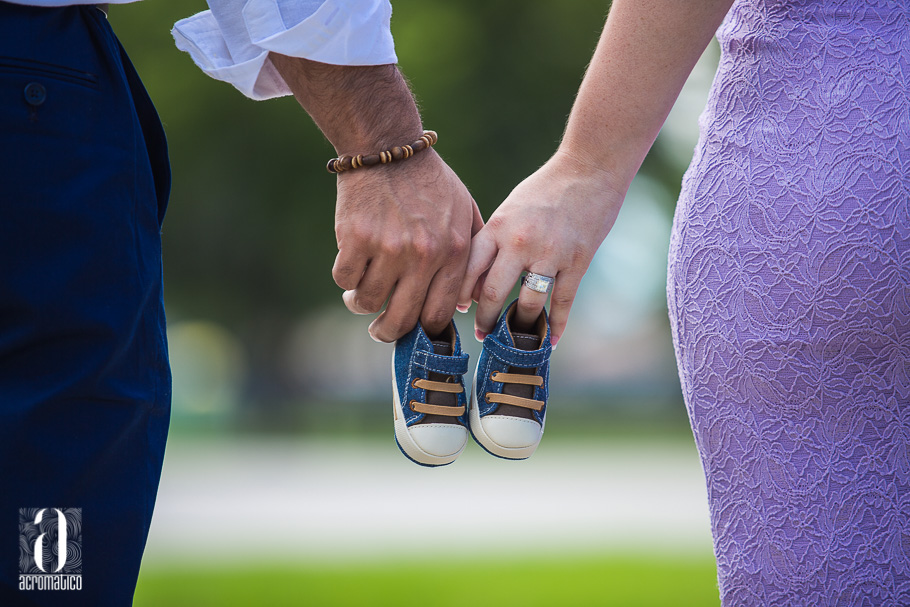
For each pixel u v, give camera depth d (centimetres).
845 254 278
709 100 316
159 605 1046
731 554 309
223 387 6688
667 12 309
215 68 345
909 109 275
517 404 366
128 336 274
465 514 2044
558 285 363
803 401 288
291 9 329
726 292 300
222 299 3225
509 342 366
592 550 1485
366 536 1684
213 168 3056
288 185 3086
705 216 307
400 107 352
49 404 261
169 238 3114
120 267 272
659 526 1816
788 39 288
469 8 2962
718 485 313
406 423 366
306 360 4697
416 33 2895
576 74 2930
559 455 3494
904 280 273
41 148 258
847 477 284
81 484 266
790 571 294
